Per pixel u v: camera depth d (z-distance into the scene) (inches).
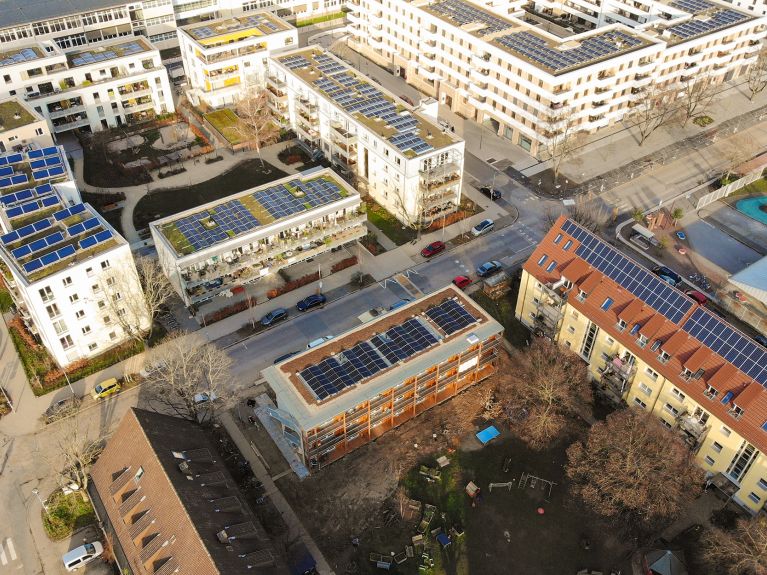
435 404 3469.5
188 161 5354.3
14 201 3897.6
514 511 3009.4
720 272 4365.2
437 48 5895.7
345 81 5260.8
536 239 4589.1
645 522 2691.9
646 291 3228.3
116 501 2657.5
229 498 2677.2
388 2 6284.5
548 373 3161.9
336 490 3080.7
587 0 7219.5
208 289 3929.6
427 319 3449.8
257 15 6363.2
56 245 3543.3
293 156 5378.9
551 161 5369.1
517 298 4013.3
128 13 6574.8
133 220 4731.8
